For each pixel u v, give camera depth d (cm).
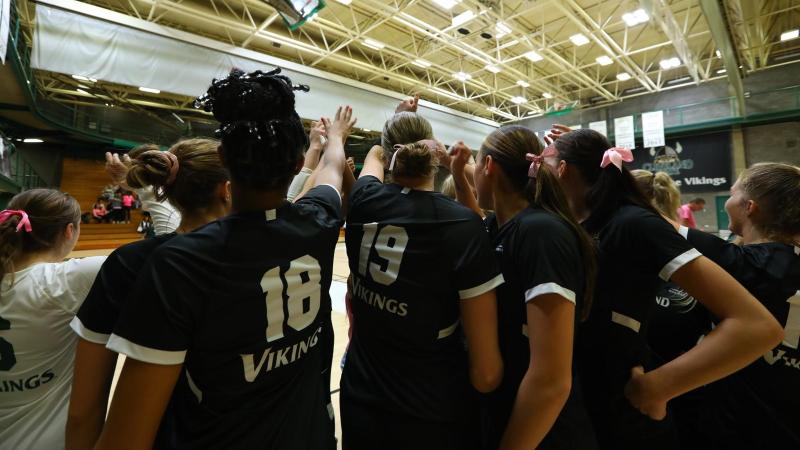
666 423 90
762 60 975
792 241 97
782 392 89
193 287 56
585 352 93
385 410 84
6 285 88
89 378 69
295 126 66
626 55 880
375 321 89
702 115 1113
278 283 65
